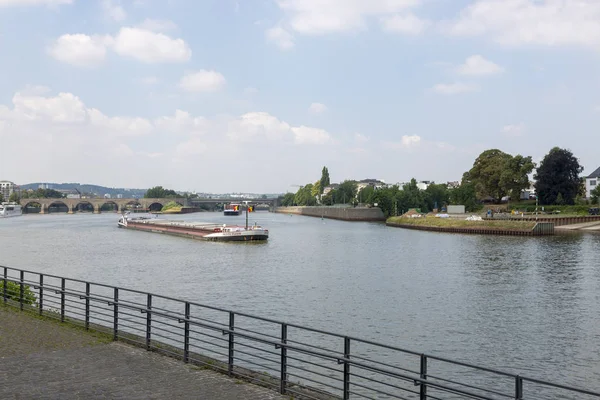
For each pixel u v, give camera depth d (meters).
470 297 52.44
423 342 37.28
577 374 31.34
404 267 75.69
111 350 19.56
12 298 28.89
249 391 15.55
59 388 15.42
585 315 44.81
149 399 14.68
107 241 125.81
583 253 92.25
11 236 142.38
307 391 15.76
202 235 132.00
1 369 17.16
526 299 51.31
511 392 28.80
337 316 44.72
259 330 40.12
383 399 27.66
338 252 97.69
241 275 68.56
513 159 191.88
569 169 185.38
